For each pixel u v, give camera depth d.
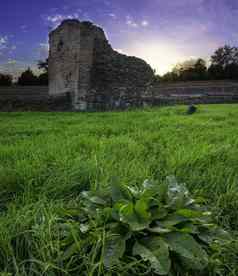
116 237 1.56
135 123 7.71
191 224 1.64
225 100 27.03
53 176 2.73
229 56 55.97
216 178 2.73
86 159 3.45
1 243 1.58
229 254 1.63
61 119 9.65
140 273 1.42
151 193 1.83
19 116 11.46
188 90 33.53
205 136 5.24
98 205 1.90
